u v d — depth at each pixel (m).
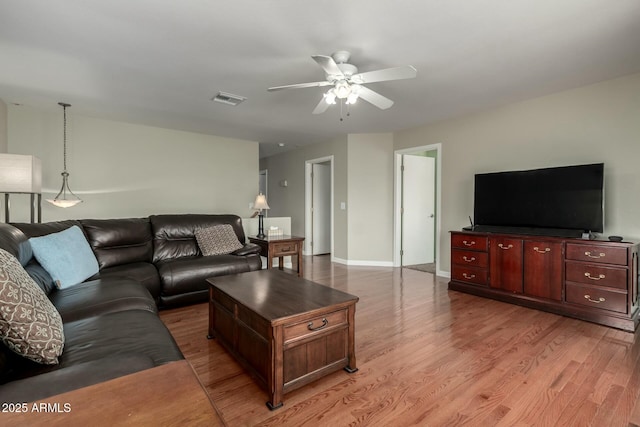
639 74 2.84
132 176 4.68
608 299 2.62
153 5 1.88
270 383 1.62
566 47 2.38
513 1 1.84
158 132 4.90
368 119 4.38
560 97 3.32
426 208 5.52
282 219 5.22
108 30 2.15
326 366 1.82
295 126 4.81
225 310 2.15
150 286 2.85
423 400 1.66
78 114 4.18
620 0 1.82
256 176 5.96
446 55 2.50
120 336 1.39
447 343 2.32
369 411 1.58
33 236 2.25
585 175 2.95
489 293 3.41
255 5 1.88
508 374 1.90
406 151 4.98
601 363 2.02
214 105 3.76
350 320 1.93
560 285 2.90
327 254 6.65
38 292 1.27
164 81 3.03
